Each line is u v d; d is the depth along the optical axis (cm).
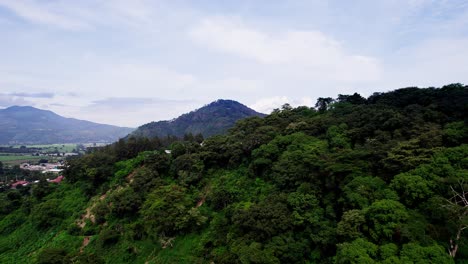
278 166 3434
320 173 2938
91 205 4372
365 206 2241
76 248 3581
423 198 2186
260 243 2477
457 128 2888
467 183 2078
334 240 2288
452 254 1872
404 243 1892
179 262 2939
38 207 4316
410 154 2592
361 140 3581
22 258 3653
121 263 3195
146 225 3438
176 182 4297
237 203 3394
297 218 2583
